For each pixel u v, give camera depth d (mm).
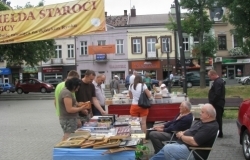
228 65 53094
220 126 10758
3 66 59000
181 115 8039
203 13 32406
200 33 33188
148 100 10172
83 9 10086
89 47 52156
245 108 8617
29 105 26625
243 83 47031
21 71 58844
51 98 33781
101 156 5582
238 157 8570
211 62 52469
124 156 5570
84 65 56594
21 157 9141
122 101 11180
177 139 7559
